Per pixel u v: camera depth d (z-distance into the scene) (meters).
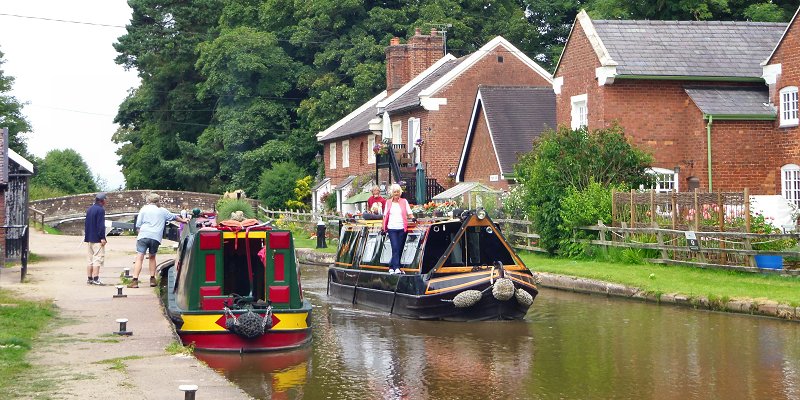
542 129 41.41
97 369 12.20
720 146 33.00
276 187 61.56
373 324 20.45
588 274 25.31
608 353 16.75
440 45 54.06
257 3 69.75
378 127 50.81
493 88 43.09
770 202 29.62
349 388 14.16
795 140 32.28
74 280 22.34
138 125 79.69
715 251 24.12
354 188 51.94
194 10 73.75
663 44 34.72
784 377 14.63
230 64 64.31
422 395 13.75
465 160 44.72
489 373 15.24
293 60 67.62
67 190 94.69
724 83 34.28
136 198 65.81
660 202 26.47
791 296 20.05
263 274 17.92
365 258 24.08
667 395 13.67
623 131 31.69
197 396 10.95
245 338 16.33
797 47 31.94
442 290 20.36
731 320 19.66
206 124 74.88
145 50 72.75
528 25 63.31
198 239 16.52
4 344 13.41
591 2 60.38
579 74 35.28
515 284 20.28
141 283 21.92
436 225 21.38
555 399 13.51
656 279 23.69
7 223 28.05
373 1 66.19
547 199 30.30
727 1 48.06
